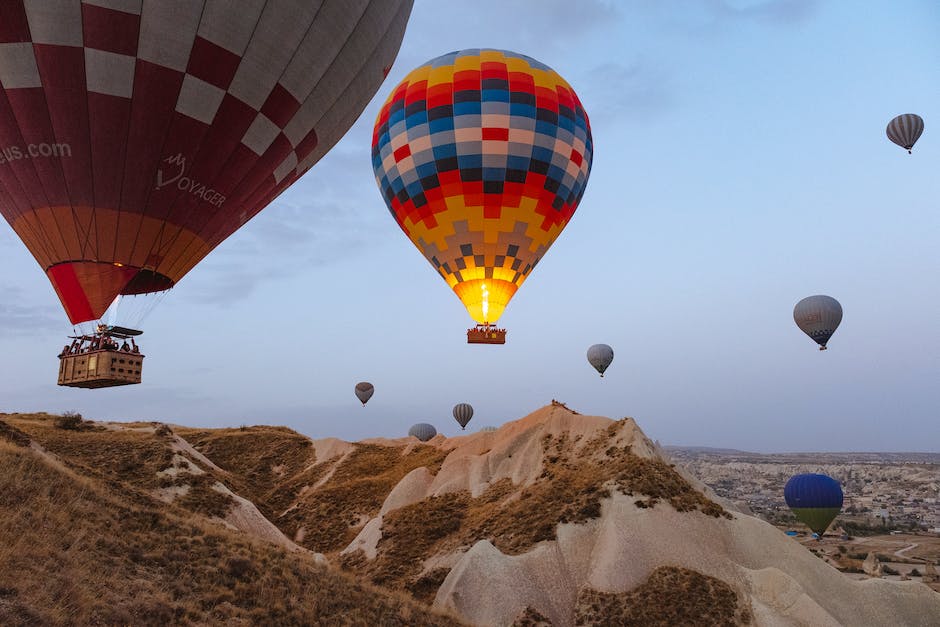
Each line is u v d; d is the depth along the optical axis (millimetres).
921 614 31469
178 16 19422
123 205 20672
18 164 19891
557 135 39312
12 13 18344
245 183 22984
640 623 28328
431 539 41250
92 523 15344
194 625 12734
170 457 42000
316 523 49781
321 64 22766
